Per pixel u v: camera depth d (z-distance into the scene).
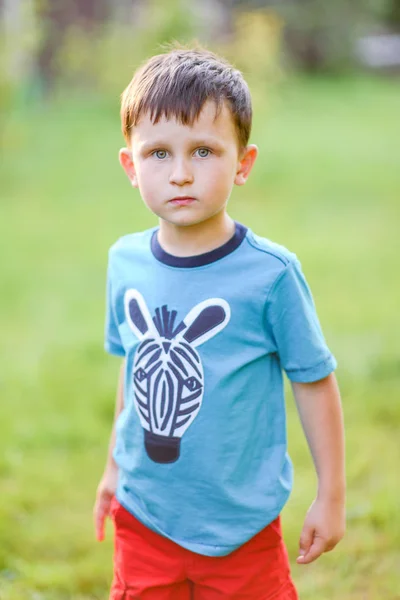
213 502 1.85
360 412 4.03
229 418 1.83
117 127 14.11
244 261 1.84
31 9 12.18
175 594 1.94
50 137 13.09
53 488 3.43
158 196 1.80
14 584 2.79
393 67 24.53
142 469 1.90
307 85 21.52
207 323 1.83
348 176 10.82
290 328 1.83
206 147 1.77
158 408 1.87
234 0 22.34
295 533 3.03
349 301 5.83
